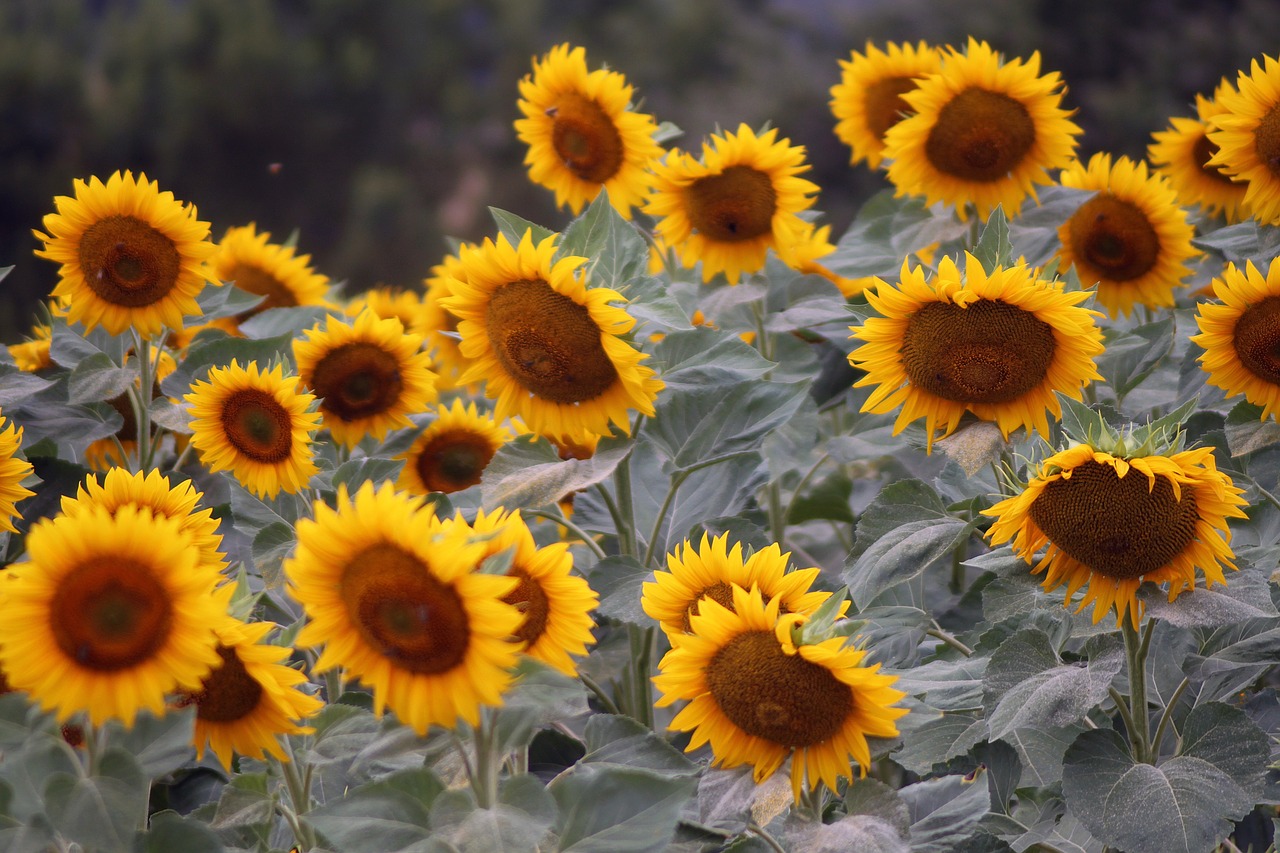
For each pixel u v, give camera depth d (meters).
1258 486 3.38
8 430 3.23
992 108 3.69
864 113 4.00
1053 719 3.07
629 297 3.38
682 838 3.06
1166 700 3.31
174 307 3.51
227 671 2.92
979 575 3.59
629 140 3.79
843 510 3.84
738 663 2.99
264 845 3.04
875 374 3.22
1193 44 16.89
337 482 3.51
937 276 3.24
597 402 3.29
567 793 2.92
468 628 2.82
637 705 3.42
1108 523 3.02
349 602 2.83
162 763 2.88
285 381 3.38
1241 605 3.02
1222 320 3.30
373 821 2.88
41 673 2.81
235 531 3.59
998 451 3.16
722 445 3.44
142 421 3.61
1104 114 16.53
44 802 2.85
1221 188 3.86
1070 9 17.88
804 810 3.02
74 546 2.82
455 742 2.89
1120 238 3.73
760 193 3.69
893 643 3.45
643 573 3.35
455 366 4.13
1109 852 3.21
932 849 3.05
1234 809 3.06
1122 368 3.68
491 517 2.99
